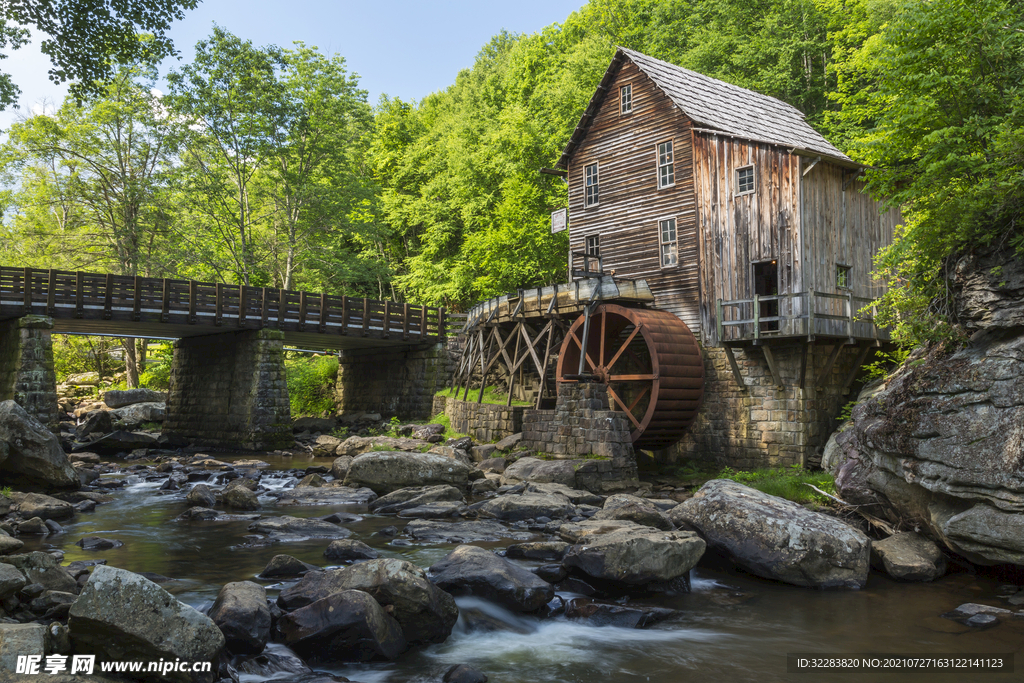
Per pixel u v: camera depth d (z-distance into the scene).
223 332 25.59
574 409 16.70
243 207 34.97
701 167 18.61
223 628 5.70
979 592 7.78
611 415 15.77
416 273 39.78
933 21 9.27
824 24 27.45
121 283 21.83
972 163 8.87
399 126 50.16
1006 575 8.07
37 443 12.85
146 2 14.08
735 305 17.45
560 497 12.50
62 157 33.16
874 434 8.99
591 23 37.25
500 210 33.41
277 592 7.24
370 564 6.53
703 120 18.58
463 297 37.53
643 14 36.16
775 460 16.52
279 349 24.27
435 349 28.34
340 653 5.85
